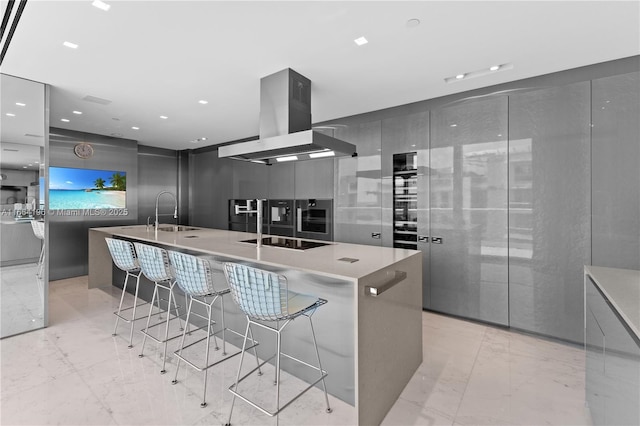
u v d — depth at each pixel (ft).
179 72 9.54
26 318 9.92
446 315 11.55
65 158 16.87
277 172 17.02
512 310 10.17
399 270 6.97
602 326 4.98
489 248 10.53
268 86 9.71
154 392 6.80
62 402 6.43
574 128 9.06
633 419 3.78
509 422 5.97
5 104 9.64
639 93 8.22
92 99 11.98
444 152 11.40
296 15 6.73
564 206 9.23
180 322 10.73
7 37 7.36
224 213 20.34
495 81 10.09
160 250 8.16
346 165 14.07
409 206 12.32
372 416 5.89
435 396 6.79
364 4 6.35
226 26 7.13
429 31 7.32
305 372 7.28
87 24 7.02
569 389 7.01
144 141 19.86
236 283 5.94
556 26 7.07
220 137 18.61
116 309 12.09
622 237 8.44
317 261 6.93
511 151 10.06
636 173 8.25
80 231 17.54
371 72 9.50
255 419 6.03
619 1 6.18
